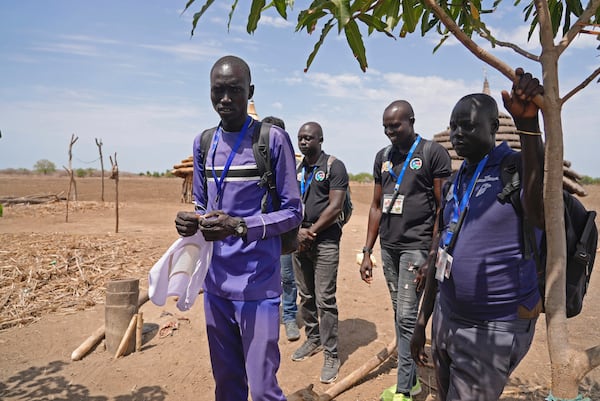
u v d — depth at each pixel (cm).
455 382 216
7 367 400
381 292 621
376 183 371
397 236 334
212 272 254
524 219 196
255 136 247
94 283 643
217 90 239
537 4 171
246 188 248
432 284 250
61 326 491
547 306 182
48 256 767
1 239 944
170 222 1338
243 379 270
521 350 207
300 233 365
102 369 396
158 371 393
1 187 2673
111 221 1355
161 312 523
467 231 208
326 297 380
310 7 177
